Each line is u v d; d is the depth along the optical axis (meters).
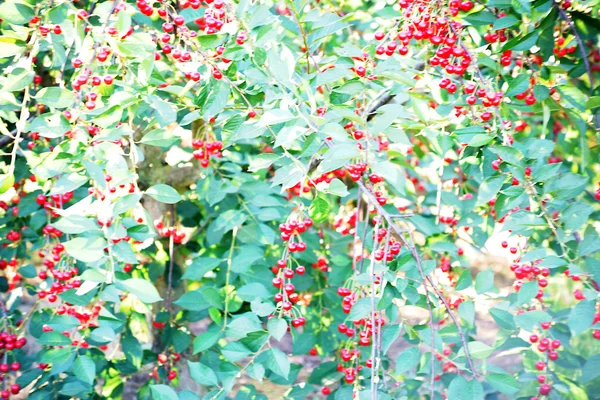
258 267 2.25
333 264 2.46
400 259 1.69
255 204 2.28
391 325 1.74
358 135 1.77
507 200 1.72
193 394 1.75
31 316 2.37
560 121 2.29
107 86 1.76
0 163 2.26
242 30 1.71
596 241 1.65
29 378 2.18
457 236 2.48
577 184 1.67
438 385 2.43
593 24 1.89
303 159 2.13
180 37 1.75
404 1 1.81
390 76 1.68
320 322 2.41
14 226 2.46
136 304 2.49
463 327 2.11
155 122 1.88
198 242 2.68
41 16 1.76
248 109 1.78
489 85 1.79
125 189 1.92
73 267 2.00
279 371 1.72
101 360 2.39
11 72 1.72
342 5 2.52
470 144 1.69
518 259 1.86
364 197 2.34
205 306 2.15
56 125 1.68
